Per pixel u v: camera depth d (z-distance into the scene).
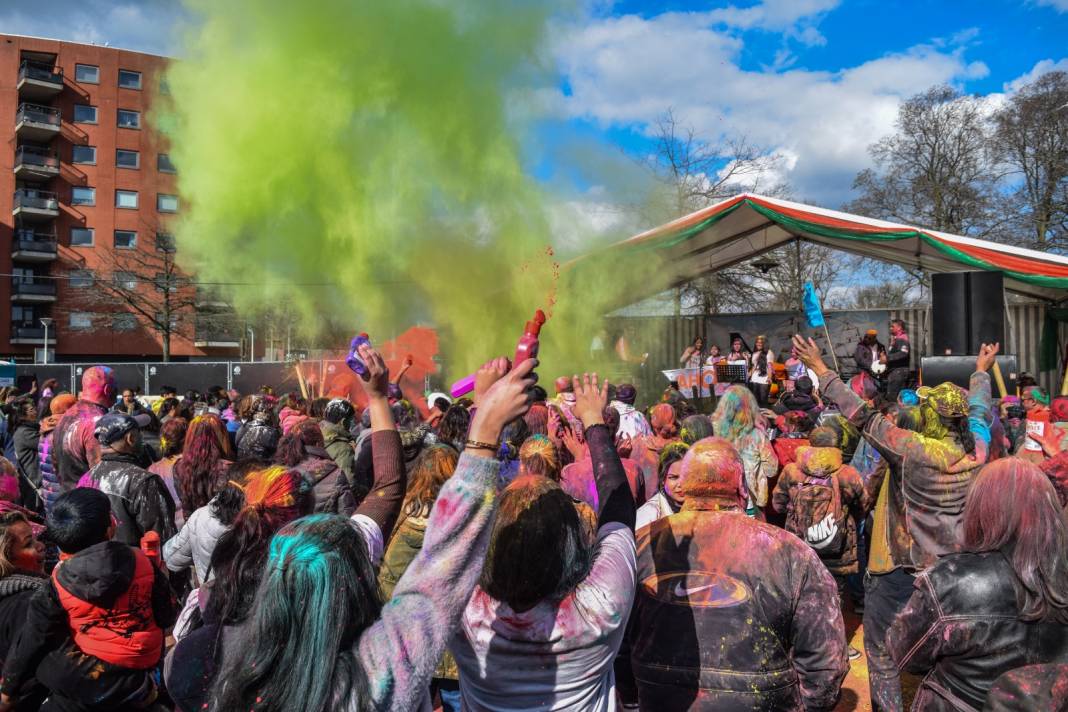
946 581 2.12
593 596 1.75
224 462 4.13
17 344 51.03
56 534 2.80
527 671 1.75
